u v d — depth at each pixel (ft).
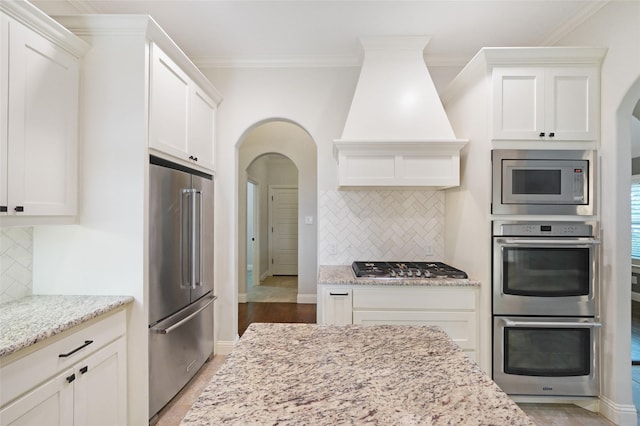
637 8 6.34
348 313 7.71
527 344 7.24
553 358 7.21
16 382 4.02
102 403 5.55
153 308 6.59
